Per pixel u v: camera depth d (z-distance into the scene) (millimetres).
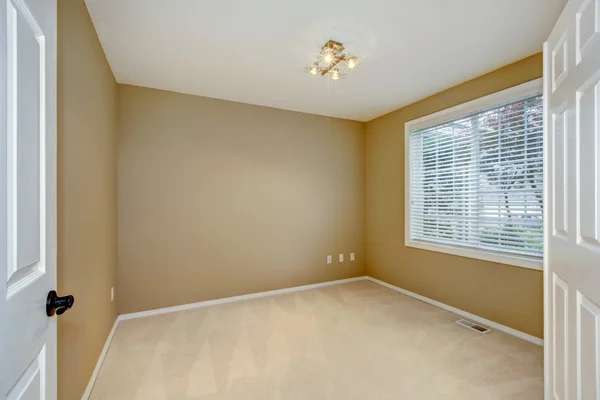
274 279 3609
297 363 2041
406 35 2084
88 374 1729
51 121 849
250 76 2730
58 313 837
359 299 3371
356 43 2182
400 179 3676
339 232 4078
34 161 744
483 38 2115
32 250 730
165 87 2973
